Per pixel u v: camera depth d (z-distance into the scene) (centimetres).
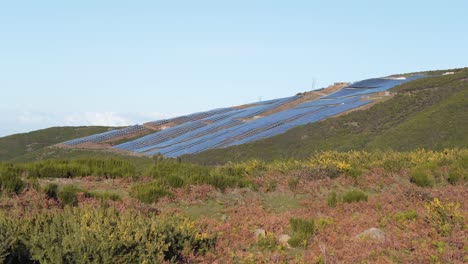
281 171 1788
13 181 1212
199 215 1191
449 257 815
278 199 1427
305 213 1196
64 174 1588
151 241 802
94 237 751
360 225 1041
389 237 932
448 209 1028
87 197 1230
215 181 1505
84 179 1564
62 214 900
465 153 2073
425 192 1324
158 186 1417
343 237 956
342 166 1736
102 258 714
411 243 898
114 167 1727
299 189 1527
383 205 1234
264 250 910
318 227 1014
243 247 921
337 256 845
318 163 1898
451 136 3894
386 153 2264
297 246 928
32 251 727
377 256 835
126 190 1435
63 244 718
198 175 1570
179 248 872
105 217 866
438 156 2072
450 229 940
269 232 966
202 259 845
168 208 1235
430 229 965
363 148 4191
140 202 1202
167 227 876
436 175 1731
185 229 911
